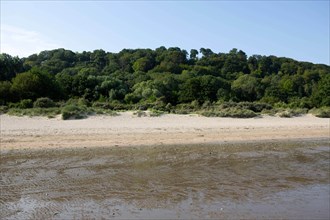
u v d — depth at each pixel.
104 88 46.72
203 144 20.20
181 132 23.89
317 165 15.05
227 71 86.00
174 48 100.94
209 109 35.47
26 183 11.32
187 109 35.34
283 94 56.06
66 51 91.25
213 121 28.91
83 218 8.56
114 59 86.06
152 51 95.75
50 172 12.80
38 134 21.34
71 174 12.59
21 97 35.06
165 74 65.00
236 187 11.45
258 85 59.59
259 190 11.19
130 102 41.78
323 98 43.44
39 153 16.48
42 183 11.36
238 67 90.12
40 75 39.09
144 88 47.84
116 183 11.57
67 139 20.25
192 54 103.38
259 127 27.20
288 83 65.25
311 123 30.22
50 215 8.70
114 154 16.66
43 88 37.84
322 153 18.12
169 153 17.19
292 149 19.25
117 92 46.00
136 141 20.44
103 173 12.84
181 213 9.08
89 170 13.25
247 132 24.95
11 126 23.47
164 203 9.77
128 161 15.06
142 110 33.34
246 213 9.20
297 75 81.19
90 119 26.92
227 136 23.11
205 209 9.41
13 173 12.55
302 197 10.63
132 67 81.88
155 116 29.56
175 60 87.38
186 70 75.12
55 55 88.00
